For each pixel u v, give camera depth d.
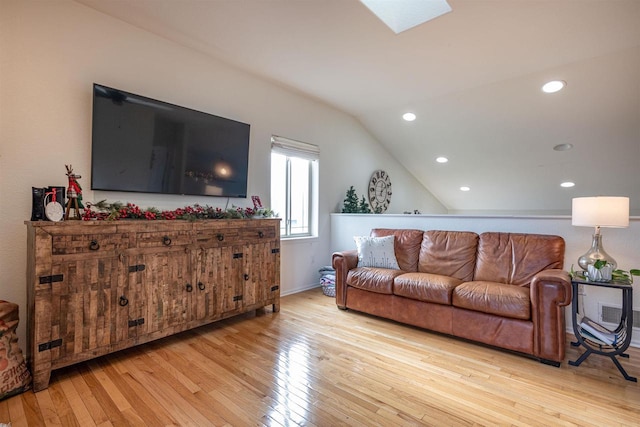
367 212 4.79
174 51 2.93
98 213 2.24
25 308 2.19
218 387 1.96
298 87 3.87
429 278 2.91
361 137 5.12
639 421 1.67
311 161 4.43
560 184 5.02
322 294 4.10
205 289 2.73
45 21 2.26
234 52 3.07
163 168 2.78
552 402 1.84
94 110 2.37
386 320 3.18
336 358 2.36
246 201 3.57
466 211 6.75
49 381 1.99
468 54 2.95
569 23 2.43
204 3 2.32
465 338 2.66
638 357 2.38
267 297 3.27
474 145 4.71
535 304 2.33
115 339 2.21
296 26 2.58
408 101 4.21
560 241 2.78
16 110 2.16
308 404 1.80
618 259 2.66
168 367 2.20
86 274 2.08
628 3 2.18
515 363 2.31
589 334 2.28
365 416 1.70
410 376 2.12
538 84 3.42
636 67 2.94
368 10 2.36
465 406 1.80
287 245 4.07
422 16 2.46
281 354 2.41
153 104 2.69
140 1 2.34
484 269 3.04
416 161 5.64
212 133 3.13
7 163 2.13
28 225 2.04
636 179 4.43
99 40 2.50
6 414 1.69
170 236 2.50
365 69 3.32
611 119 3.58
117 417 1.68
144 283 2.35
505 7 2.25
